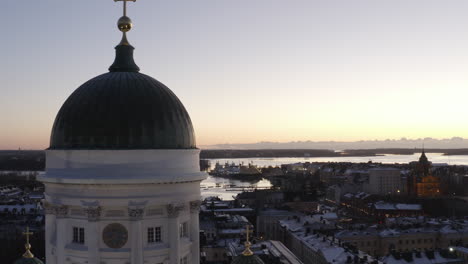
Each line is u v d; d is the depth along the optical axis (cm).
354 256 18088
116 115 5519
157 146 5550
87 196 5388
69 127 5588
